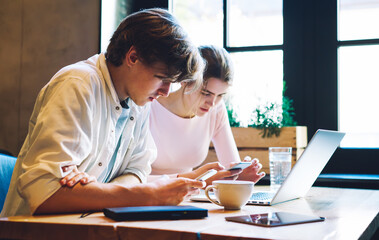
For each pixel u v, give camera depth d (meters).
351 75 2.54
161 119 2.01
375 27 2.50
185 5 2.80
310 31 2.60
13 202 1.26
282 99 2.61
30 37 2.62
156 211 0.99
